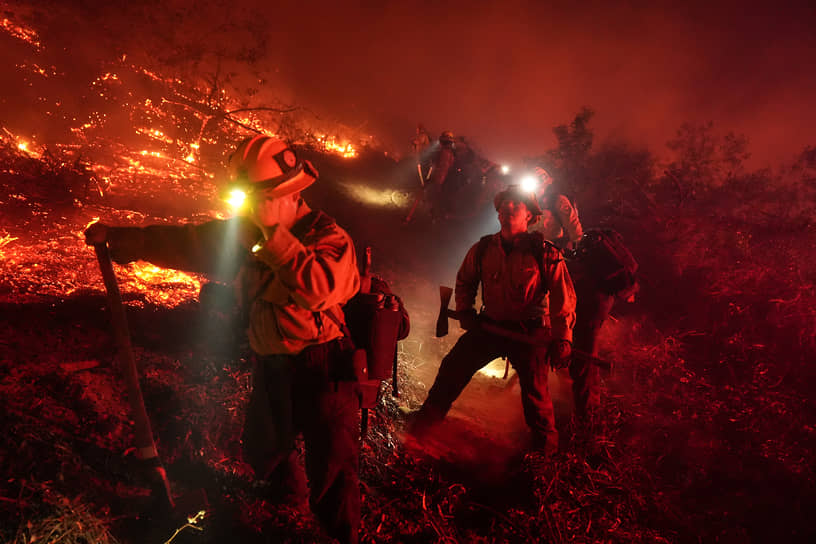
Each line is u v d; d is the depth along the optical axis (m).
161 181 7.40
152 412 3.61
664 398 5.61
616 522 3.71
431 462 4.07
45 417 3.25
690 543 3.85
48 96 7.58
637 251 8.01
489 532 3.49
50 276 4.78
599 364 4.06
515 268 3.98
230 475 3.32
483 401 5.18
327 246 2.63
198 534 2.93
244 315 2.90
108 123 8.09
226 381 4.07
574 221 5.68
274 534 3.02
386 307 3.02
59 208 5.96
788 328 6.60
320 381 2.80
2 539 2.55
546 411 4.05
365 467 3.76
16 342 3.76
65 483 2.92
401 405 4.63
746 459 4.78
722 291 6.98
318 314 2.77
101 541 2.71
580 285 4.84
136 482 3.11
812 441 5.14
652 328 6.79
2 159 6.32
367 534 3.20
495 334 4.08
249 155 2.47
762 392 5.73
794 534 4.05
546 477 3.85
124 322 2.84
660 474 4.52
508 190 4.05
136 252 2.76
